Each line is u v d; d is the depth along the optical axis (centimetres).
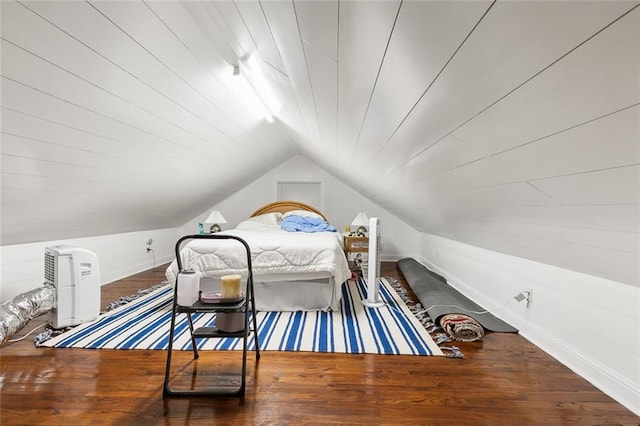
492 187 161
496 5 64
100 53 170
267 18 137
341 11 99
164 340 225
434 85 109
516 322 253
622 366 160
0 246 276
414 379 178
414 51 98
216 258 302
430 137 154
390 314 293
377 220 321
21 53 146
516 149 113
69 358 199
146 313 285
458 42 82
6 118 170
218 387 168
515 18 64
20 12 131
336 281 301
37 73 159
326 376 180
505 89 88
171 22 174
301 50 148
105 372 182
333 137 292
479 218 229
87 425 139
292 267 297
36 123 184
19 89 160
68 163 231
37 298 234
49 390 164
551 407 154
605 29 55
